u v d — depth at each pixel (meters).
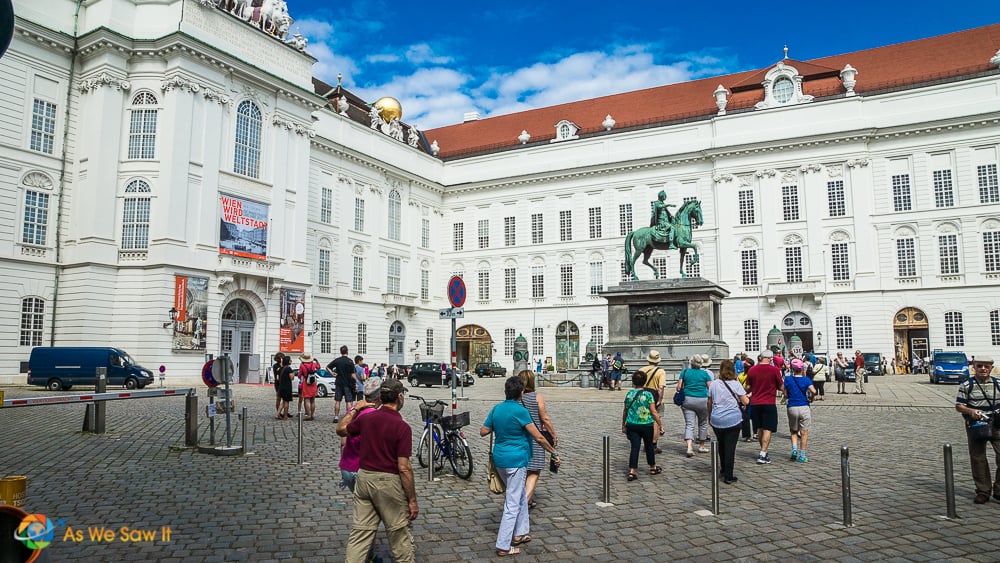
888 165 53.59
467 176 68.50
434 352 66.25
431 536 8.09
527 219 65.69
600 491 10.41
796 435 13.04
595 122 66.44
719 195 58.06
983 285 50.19
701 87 64.31
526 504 7.87
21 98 37.88
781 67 57.25
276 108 47.06
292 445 14.86
